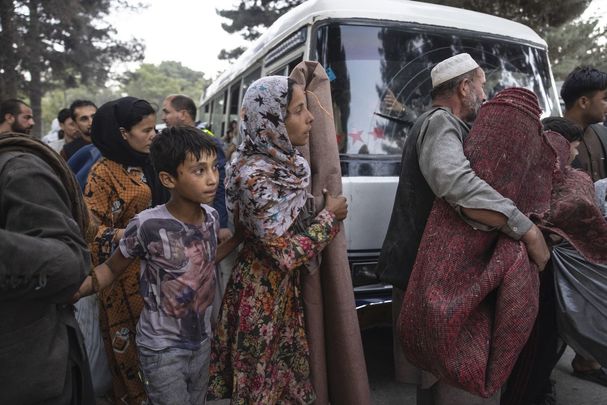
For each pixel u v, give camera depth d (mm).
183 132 2043
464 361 2029
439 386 2381
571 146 2949
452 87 2473
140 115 2482
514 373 2641
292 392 2328
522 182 2176
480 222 2121
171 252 2074
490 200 2061
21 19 23953
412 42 3596
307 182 2182
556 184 2428
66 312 1722
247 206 2090
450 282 2115
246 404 2186
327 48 3395
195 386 2236
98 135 2525
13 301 1462
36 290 1423
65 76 29172
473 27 3840
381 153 3404
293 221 2127
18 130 5004
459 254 2139
